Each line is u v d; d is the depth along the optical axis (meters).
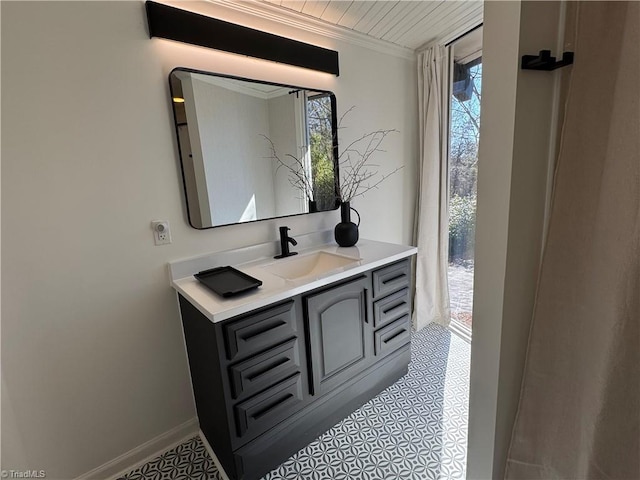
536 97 0.67
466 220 2.48
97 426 1.47
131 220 1.44
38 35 1.18
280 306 1.41
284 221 1.99
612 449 0.63
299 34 1.89
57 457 1.39
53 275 1.30
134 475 1.52
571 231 0.63
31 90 1.18
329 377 1.66
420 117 2.50
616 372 0.60
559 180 0.64
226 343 1.28
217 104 1.62
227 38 1.58
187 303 1.49
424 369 2.21
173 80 1.47
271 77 1.80
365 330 1.81
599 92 0.56
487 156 0.73
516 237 0.71
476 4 1.78
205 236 1.67
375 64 2.28
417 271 2.65
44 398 1.33
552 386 0.71
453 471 1.48
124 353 1.50
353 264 1.73
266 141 1.83
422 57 2.42
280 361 1.44
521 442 0.79
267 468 1.50
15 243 1.21
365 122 2.29
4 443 1.27
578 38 0.58
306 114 1.98
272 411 1.45
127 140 1.40
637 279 0.55
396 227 2.63
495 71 0.68
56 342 1.33
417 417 1.80
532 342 0.73
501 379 0.79
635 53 0.51
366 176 2.36
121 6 1.33
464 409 1.85
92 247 1.37
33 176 1.22
